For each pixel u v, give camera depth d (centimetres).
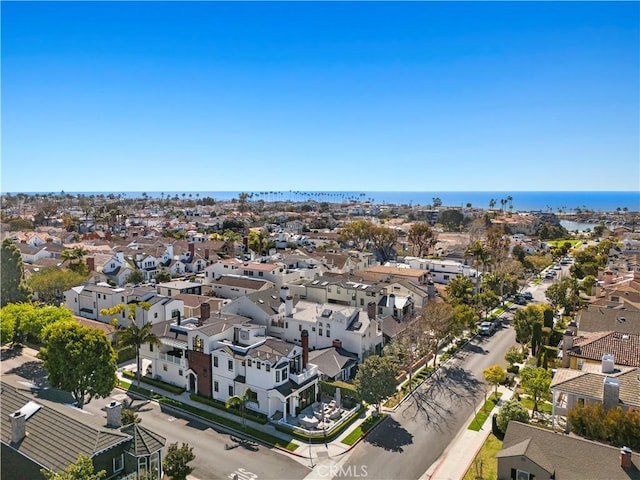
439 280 11688
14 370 5941
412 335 6425
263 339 5528
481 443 4400
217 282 9044
